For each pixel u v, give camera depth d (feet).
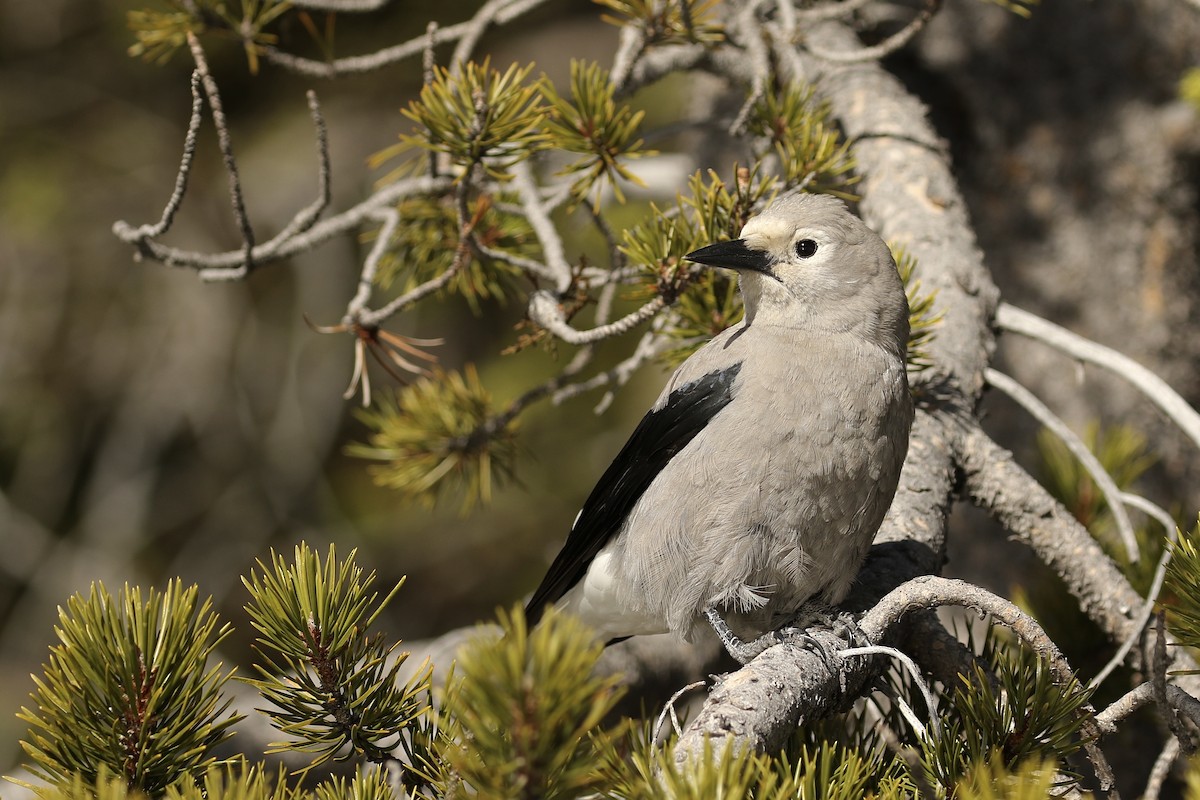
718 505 21.17
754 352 21.99
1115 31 33.65
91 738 14.47
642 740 14.55
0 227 59.21
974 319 26.04
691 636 22.36
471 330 61.93
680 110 47.55
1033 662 17.95
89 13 59.00
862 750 18.35
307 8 28.81
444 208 28.58
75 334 61.62
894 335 22.17
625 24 24.88
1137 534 24.94
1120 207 34.32
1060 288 35.12
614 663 30.01
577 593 25.18
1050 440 27.55
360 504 62.69
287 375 62.90
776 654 17.47
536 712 10.93
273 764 28.09
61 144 58.95
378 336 25.50
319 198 24.85
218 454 63.46
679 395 22.66
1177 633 16.98
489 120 21.79
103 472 61.31
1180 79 33.22
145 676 14.57
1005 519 24.07
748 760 13.20
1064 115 34.71
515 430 29.63
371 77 57.62
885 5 35.24
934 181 28.22
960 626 34.55
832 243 21.97
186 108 59.77
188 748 14.80
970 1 35.17
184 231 60.70
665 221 22.20
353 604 15.47
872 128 29.40
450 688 15.23
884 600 18.04
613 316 51.72
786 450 20.89
